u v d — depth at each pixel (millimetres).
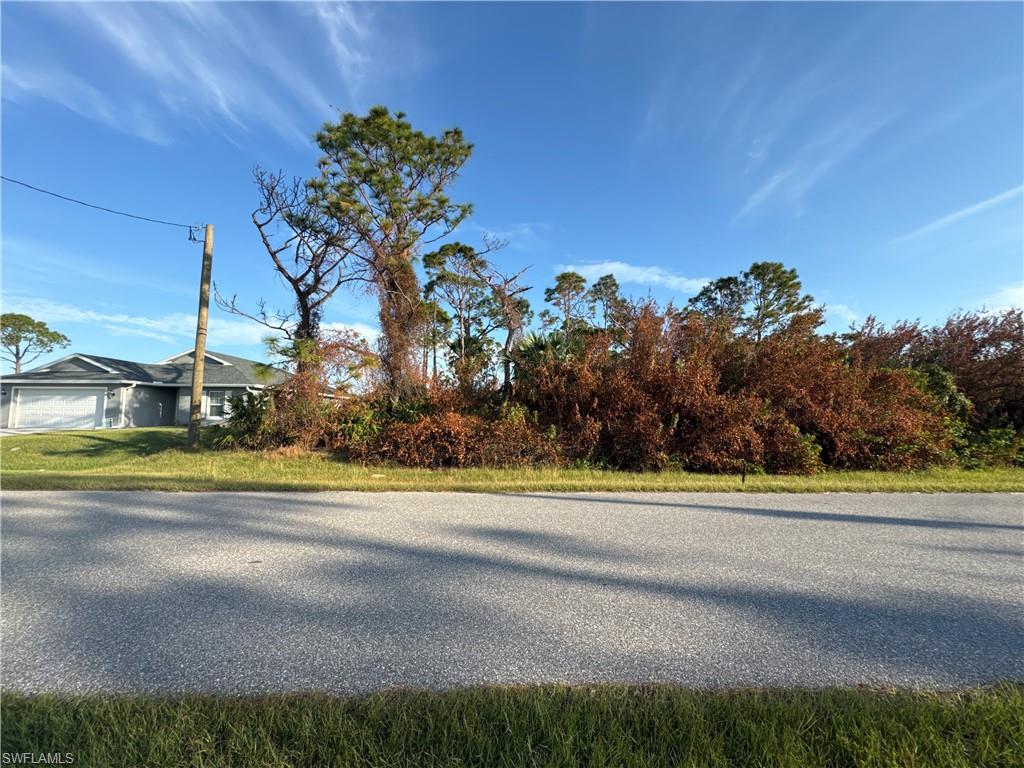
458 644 3355
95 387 28469
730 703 2666
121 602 4012
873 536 6168
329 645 3334
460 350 21172
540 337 16047
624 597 4160
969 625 3686
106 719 2535
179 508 7570
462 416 14461
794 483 10383
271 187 17547
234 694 2777
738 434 12703
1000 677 3006
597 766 2256
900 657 3229
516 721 2512
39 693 2779
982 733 2471
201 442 16281
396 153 20891
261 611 3850
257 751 2328
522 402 14945
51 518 6875
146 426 29828
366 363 15938
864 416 13633
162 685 2877
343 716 2549
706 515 7344
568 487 9695
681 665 3115
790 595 4227
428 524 6672
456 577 4613
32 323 49688
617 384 13672
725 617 3793
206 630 3539
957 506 8211
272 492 9000
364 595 4172
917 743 2395
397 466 13312
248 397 15812
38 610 3861
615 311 15648
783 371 13898
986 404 16688
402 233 19797
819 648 3340
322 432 15055
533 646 3336
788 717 2547
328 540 5844
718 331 15117
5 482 9359
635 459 13367
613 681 2926
